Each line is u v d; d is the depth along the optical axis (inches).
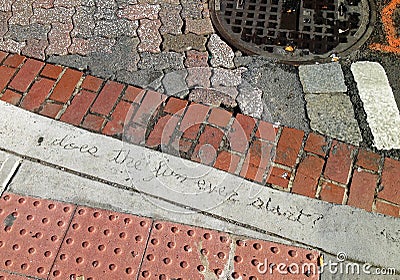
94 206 92.2
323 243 88.8
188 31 113.0
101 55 109.3
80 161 96.3
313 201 92.5
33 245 88.7
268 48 110.3
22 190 93.7
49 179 94.7
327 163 96.0
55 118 101.0
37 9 116.3
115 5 116.8
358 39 111.1
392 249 88.1
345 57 108.8
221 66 107.9
